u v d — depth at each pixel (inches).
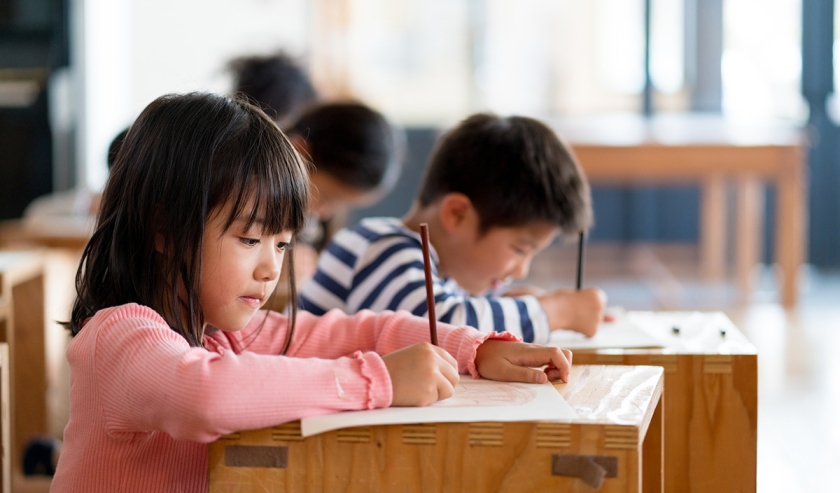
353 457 33.6
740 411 45.9
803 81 219.0
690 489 46.2
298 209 38.8
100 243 38.9
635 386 37.9
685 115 225.9
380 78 228.8
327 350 45.7
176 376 32.4
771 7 219.8
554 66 228.8
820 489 82.8
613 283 208.2
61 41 189.6
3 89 186.7
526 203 56.8
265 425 32.7
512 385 38.4
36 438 83.0
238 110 39.1
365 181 83.4
